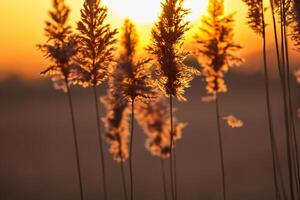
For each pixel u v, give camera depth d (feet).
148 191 74.13
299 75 35.83
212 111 166.61
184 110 171.83
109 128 38.63
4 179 85.56
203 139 120.37
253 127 129.29
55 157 106.52
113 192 75.36
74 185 81.15
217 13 31.68
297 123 73.87
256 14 28.63
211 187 73.72
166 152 41.24
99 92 168.86
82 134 140.56
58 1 29.45
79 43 29.45
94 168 95.45
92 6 29.32
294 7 27.99
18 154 111.55
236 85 207.00
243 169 81.92
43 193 75.36
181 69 29.91
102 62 29.55
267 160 86.22
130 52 29.96
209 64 32.58
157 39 29.68
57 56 29.19
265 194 65.57
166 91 30.09
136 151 110.32
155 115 42.42
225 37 31.81
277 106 118.21
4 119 179.73
